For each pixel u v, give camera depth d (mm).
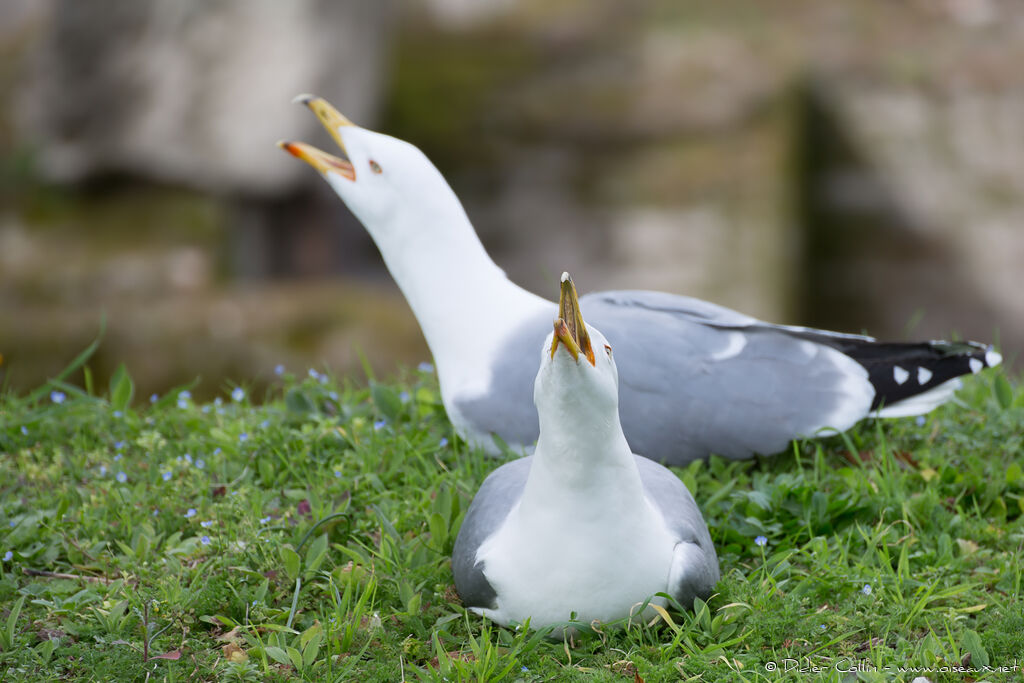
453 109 19281
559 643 5285
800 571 5914
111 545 6430
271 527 6352
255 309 14914
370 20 17594
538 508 5016
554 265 17766
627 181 17969
